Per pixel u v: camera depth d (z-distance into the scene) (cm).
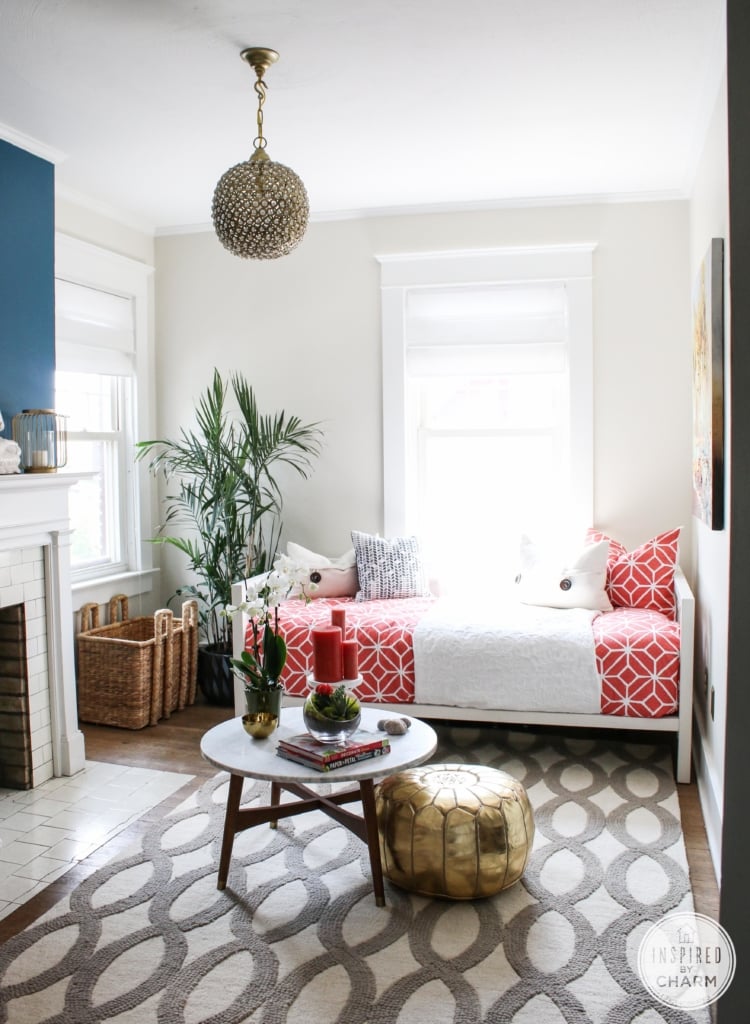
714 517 261
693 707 359
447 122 309
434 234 420
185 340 456
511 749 347
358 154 343
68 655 324
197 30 239
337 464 439
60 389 400
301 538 446
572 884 234
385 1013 181
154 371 461
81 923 217
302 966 197
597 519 412
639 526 408
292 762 222
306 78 271
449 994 187
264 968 197
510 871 223
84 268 399
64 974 196
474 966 197
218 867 246
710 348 266
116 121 305
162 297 459
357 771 215
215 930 213
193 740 362
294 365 442
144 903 227
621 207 402
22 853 258
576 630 324
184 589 460
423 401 442
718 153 269
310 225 435
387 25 237
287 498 446
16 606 305
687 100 292
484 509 436
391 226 425
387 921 216
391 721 244
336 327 435
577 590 372
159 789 308
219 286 450
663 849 254
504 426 434
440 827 221
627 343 405
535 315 413
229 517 412
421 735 242
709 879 237
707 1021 177
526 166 360
